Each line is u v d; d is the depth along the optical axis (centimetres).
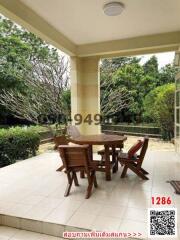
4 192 306
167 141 905
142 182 338
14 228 238
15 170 416
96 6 346
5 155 524
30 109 727
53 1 329
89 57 581
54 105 714
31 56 817
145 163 454
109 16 378
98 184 331
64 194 296
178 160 480
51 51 786
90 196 287
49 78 700
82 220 228
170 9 356
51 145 805
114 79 981
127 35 473
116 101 902
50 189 316
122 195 289
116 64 1086
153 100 990
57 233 222
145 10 358
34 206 262
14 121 1066
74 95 559
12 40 895
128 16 380
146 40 476
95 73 581
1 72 915
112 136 408
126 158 354
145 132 1056
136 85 1143
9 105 771
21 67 814
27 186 329
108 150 346
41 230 228
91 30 443
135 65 1161
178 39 452
